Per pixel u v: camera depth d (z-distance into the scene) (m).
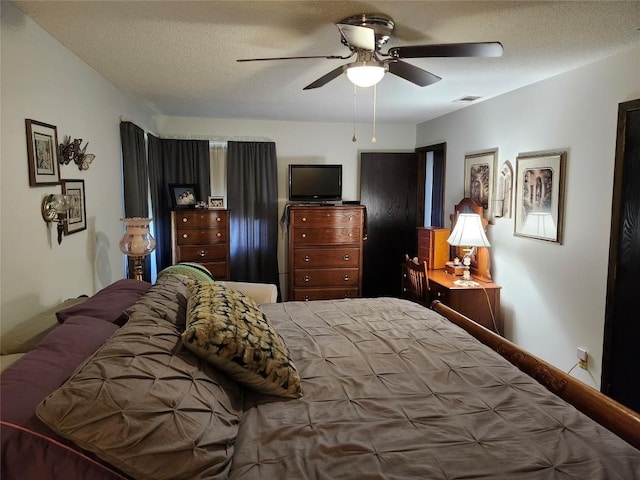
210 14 2.01
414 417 1.37
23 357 1.23
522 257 3.54
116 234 3.38
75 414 0.96
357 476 1.08
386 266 5.69
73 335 1.40
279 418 1.37
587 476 1.07
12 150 1.80
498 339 2.06
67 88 2.44
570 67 2.92
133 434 0.99
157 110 4.66
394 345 1.94
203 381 1.29
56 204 2.12
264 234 5.37
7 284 1.75
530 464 1.12
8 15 1.79
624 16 2.04
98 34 2.23
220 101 4.11
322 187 5.26
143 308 1.63
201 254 4.70
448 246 4.48
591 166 2.83
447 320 2.41
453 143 4.71
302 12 2.00
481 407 1.43
